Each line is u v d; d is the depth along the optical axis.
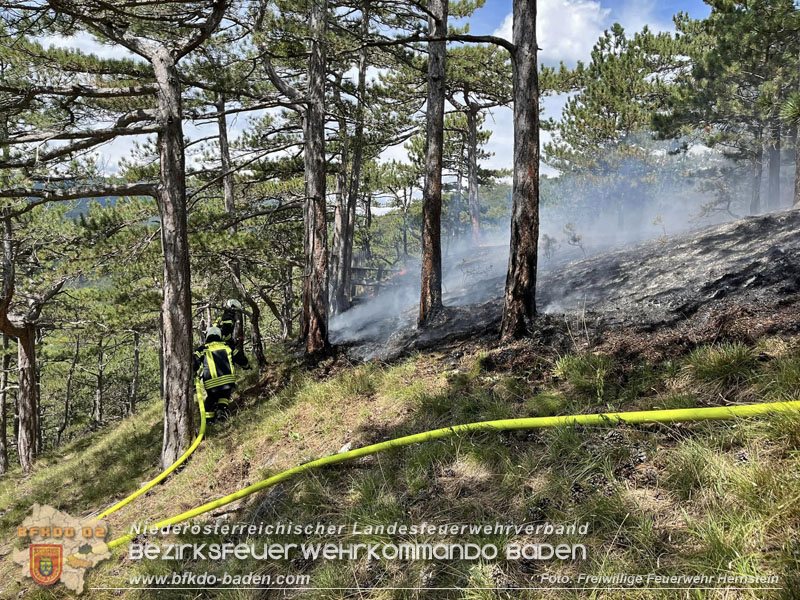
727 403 2.88
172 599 3.33
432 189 7.43
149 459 7.29
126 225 8.70
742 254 5.18
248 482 4.61
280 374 7.98
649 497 2.47
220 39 8.48
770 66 9.23
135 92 6.07
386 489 3.42
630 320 4.70
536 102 5.18
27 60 6.71
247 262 8.84
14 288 11.99
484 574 2.41
